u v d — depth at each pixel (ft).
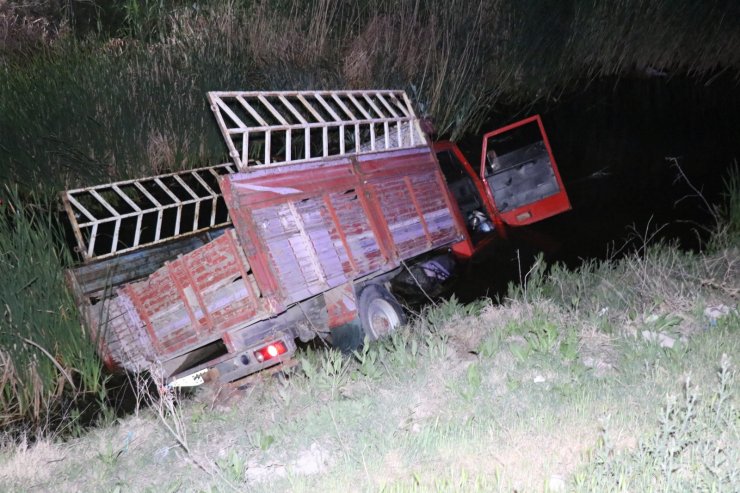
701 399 13.17
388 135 28.40
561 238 30.25
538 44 48.34
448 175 30.78
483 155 31.60
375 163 24.99
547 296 21.88
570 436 13.16
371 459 13.41
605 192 34.50
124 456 16.57
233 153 20.15
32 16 50.49
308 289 20.40
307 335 21.90
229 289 19.89
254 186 19.84
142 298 21.71
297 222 20.72
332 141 42.24
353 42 47.19
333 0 48.75
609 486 10.84
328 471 13.46
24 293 22.86
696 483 10.73
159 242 27.07
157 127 39.37
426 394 16.10
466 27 47.19
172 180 37.42
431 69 45.21
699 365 15.25
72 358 23.36
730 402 13.19
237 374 20.34
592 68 52.24
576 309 19.45
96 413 21.63
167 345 21.54
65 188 35.27
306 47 45.98
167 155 39.14
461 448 13.29
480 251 29.86
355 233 22.85
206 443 16.30
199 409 18.72
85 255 25.55
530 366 16.49
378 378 17.62
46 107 37.42
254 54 45.75
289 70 43.98
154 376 18.53
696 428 12.14
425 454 13.32
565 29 50.03
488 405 14.89
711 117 43.32
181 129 39.73
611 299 20.21
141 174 38.04
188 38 46.03
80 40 49.06
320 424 15.51
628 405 13.92
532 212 31.30
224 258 19.76
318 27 46.50
